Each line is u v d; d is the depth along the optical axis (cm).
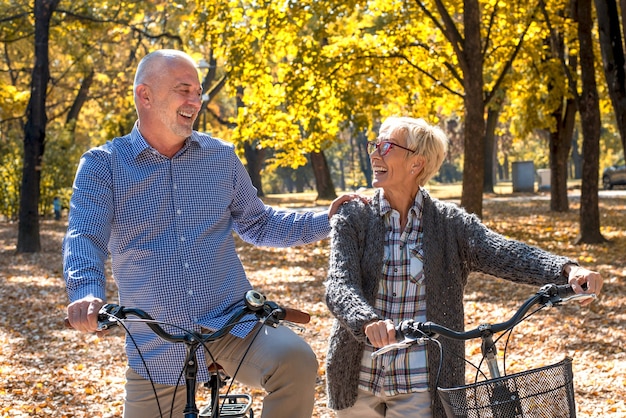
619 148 6944
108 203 370
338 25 2047
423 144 373
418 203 377
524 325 1034
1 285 1548
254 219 415
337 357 371
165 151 384
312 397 361
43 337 1064
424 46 2014
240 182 404
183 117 378
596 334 978
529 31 2070
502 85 2317
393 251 372
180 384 364
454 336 303
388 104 2184
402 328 310
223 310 375
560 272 343
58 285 1554
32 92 2141
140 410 370
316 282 1482
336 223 372
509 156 8938
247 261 1817
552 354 896
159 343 365
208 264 377
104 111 3766
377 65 1984
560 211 2823
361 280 369
